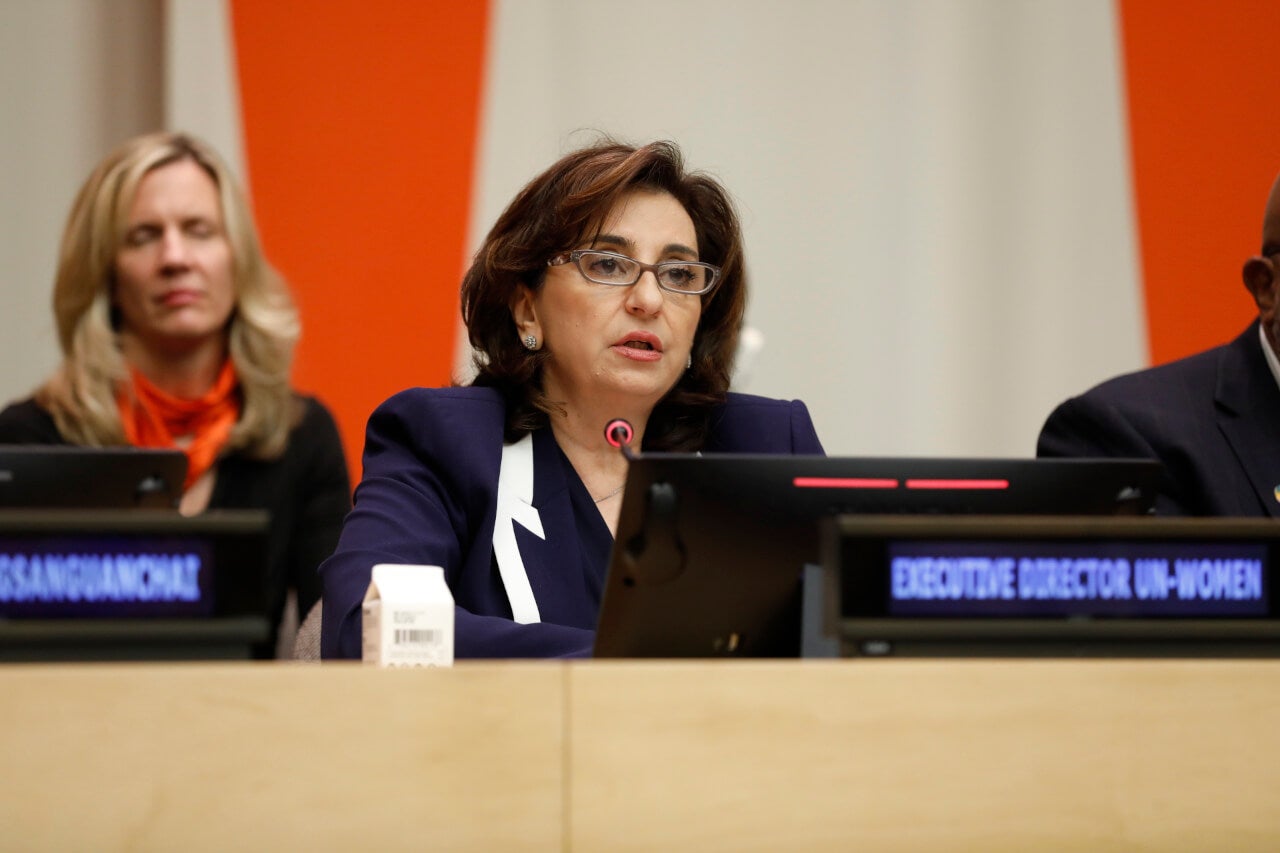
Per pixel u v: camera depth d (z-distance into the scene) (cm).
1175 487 794
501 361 725
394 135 1201
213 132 1179
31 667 382
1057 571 460
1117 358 1273
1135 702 425
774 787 406
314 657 680
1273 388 807
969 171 1271
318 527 988
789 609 506
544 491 706
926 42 1269
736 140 1248
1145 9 1280
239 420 972
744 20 1252
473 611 667
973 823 414
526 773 397
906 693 415
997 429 1262
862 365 1250
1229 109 1277
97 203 961
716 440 773
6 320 1176
